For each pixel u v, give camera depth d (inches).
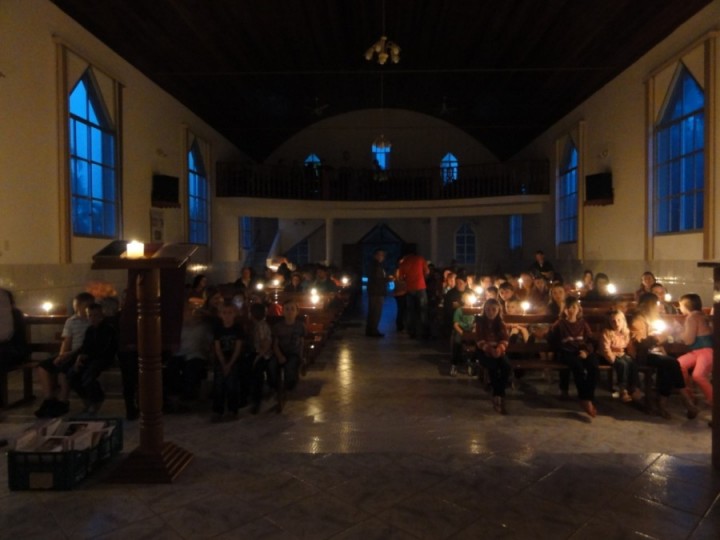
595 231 560.1
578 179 591.2
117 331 258.8
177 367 257.3
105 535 139.9
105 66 421.7
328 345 451.2
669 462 187.5
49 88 351.3
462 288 458.9
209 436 219.5
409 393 292.0
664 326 276.1
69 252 366.0
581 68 502.3
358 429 228.4
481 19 478.9
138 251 171.9
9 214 313.1
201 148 665.6
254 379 255.9
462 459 190.7
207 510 152.9
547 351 275.6
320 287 518.9
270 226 1032.2
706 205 360.5
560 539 137.9
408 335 507.2
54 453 165.2
